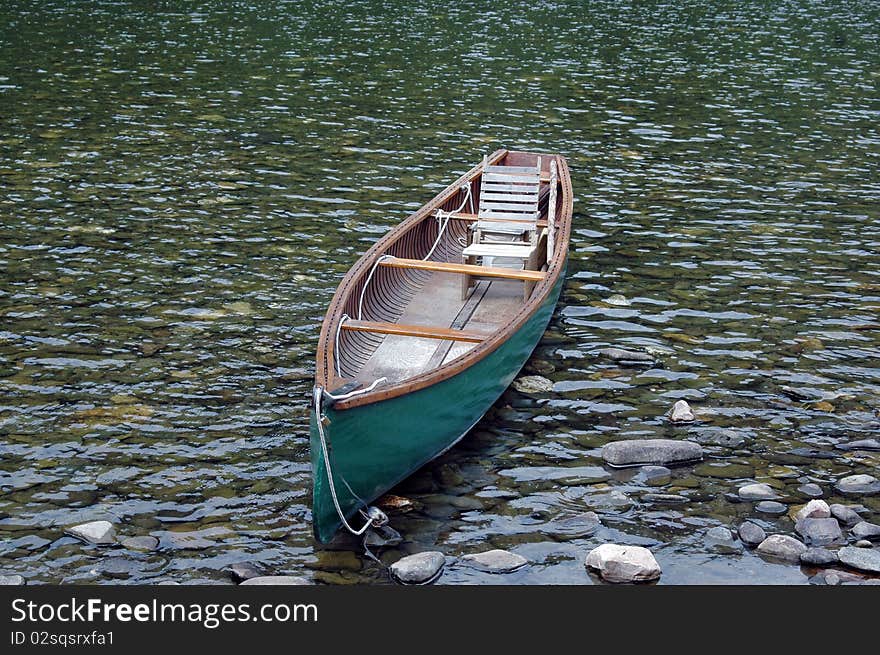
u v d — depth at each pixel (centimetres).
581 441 1158
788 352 1388
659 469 1102
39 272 1592
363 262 1302
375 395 948
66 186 2025
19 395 1216
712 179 2205
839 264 1725
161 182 2070
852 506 1038
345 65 3259
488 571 937
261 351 1355
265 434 1158
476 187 1775
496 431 1176
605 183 2159
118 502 1024
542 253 1504
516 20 4216
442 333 1130
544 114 2731
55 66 3105
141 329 1406
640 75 3244
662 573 940
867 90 3114
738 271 1683
